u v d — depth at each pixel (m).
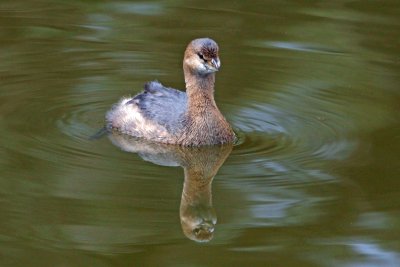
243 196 13.35
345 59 18.33
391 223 12.68
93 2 20.67
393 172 14.04
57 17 19.94
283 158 14.52
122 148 14.74
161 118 15.09
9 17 19.88
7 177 13.55
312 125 15.80
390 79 17.53
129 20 19.88
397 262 11.81
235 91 17.09
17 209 12.74
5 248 11.86
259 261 11.80
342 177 13.88
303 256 11.93
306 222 12.71
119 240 12.11
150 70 17.97
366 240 12.31
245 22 19.83
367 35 19.30
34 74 17.53
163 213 12.79
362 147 14.91
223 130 14.90
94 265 11.57
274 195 13.36
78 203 12.93
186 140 14.78
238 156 14.58
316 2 20.78
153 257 11.87
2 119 15.61
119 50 18.59
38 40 18.89
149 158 14.41
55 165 13.97
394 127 15.66
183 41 18.95
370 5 20.62
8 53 18.33
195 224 12.59
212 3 20.75
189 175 13.88
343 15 20.19
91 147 14.71
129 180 13.61
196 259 11.76
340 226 12.62
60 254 11.78
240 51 18.61
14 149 14.45
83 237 12.19
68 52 18.45
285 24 19.77
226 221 12.71
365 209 13.02
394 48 18.75
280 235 12.39
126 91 17.12
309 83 17.41
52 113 16.02
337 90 17.11
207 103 14.75
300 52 18.61
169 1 20.75
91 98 16.77
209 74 14.62
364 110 16.34
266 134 15.43
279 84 17.41
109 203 12.98
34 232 12.23
